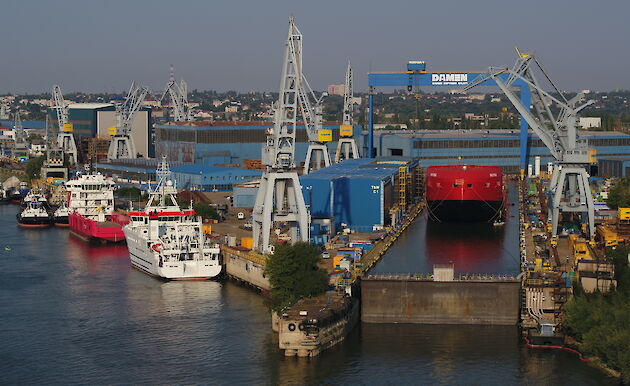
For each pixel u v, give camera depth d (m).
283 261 152.88
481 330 149.88
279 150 191.75
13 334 152.50
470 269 175.75
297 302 149.88
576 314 138.00
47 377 133.00
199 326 154.88
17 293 179.75
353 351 140.88
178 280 189.38
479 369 133.00
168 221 198.88
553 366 133.62
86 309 167.00
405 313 154.75
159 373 133.62
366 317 156.00
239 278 186.88
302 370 133.50
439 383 128.25
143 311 164.88
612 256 165.62
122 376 132.75
